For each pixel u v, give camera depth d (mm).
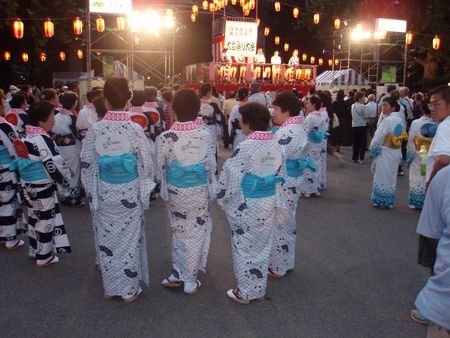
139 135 3867
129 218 3889
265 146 3770
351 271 4734
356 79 19703
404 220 6613
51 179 4605
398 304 4023
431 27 22797
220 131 8836
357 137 11555
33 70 27875
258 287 3961
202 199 4039
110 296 4055
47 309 3871
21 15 19516
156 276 4555
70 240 5586
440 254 2162
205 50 31641
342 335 3500
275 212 3973
